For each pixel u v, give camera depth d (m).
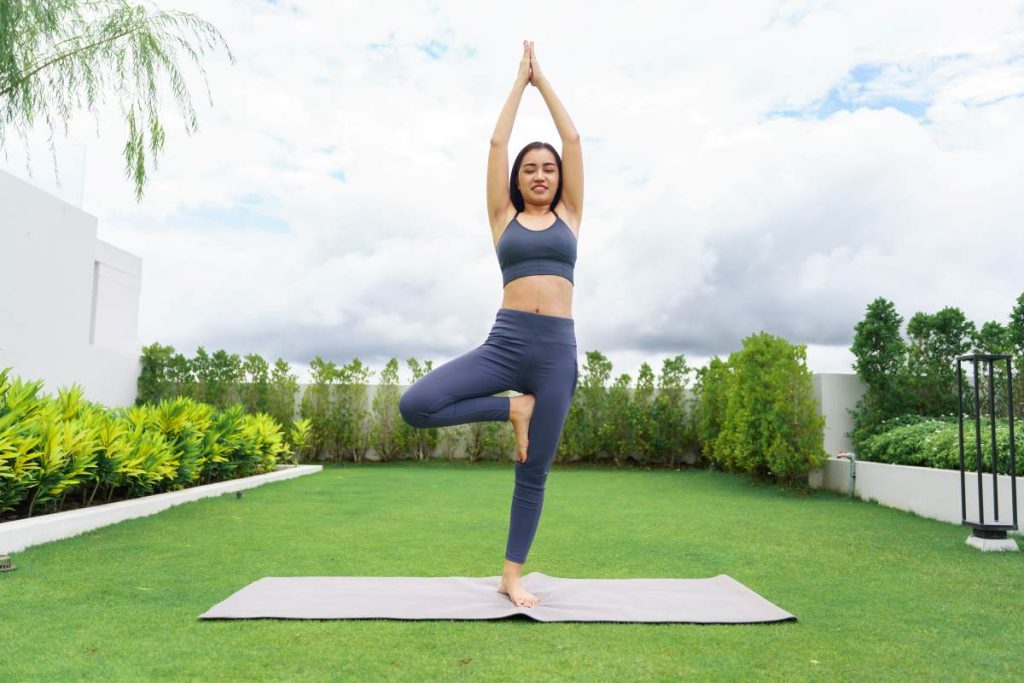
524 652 2.14
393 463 10.73
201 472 6.53
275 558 3.55
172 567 3.28
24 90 6.36
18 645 2.12
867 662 2.08
